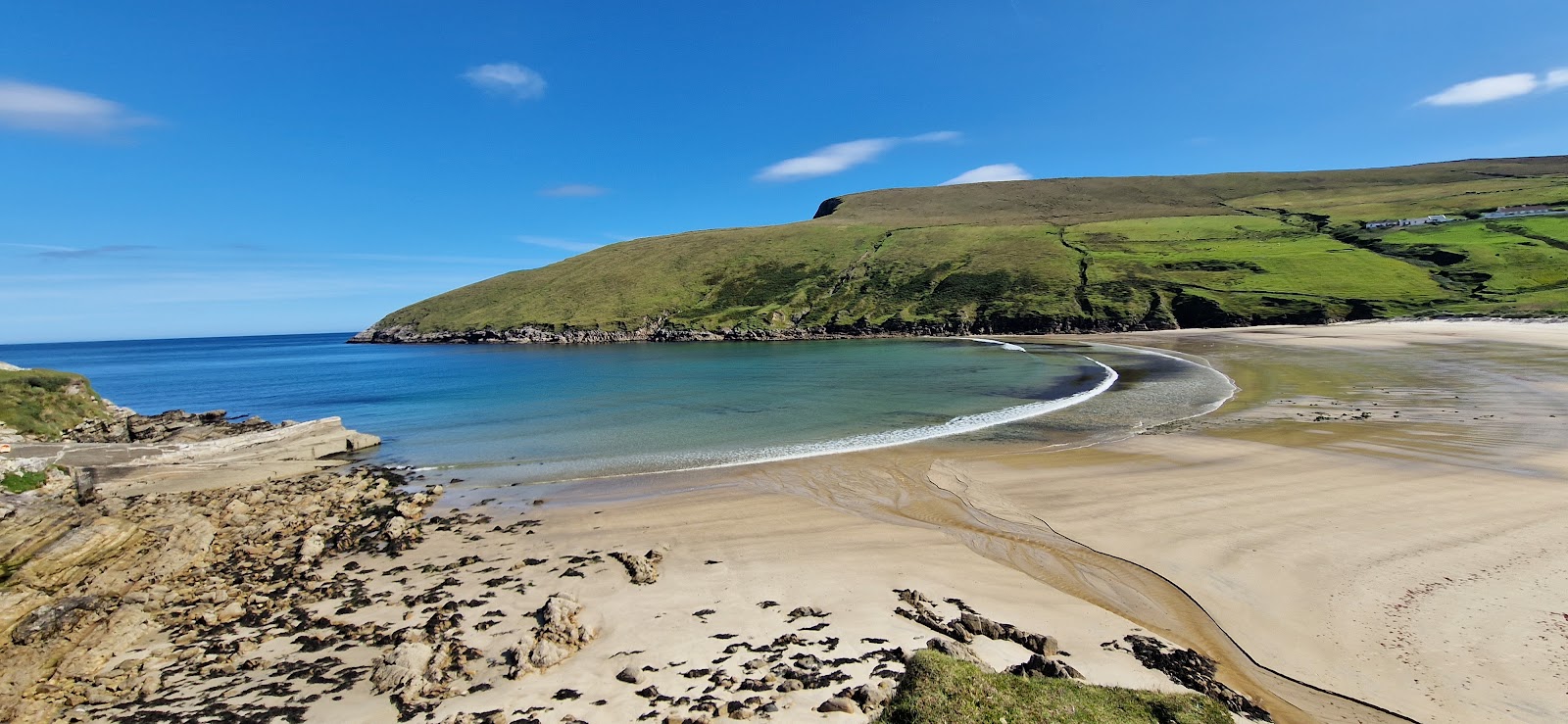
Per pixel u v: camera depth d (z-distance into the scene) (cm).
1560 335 5238
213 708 996
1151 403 3428
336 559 1652
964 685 852
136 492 2386
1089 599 1277
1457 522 1501
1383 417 2712
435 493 2230
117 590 1439
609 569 1502
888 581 1375
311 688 1046
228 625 1298
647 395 4575
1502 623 1072
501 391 5125
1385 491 1756
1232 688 969
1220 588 1273
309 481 2527
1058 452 2430
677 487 2202
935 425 3066
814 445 2752
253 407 4831
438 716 935
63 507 1784
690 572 1460
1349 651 1038
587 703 945
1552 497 1638
